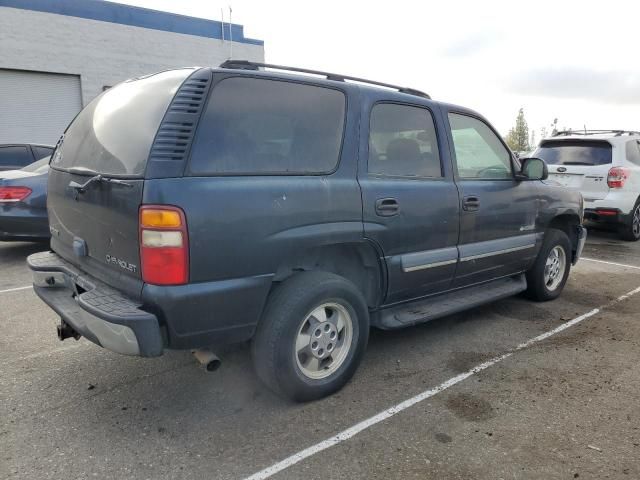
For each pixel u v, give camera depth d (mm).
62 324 3309
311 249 3215
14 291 5531
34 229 6672
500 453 2715
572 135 9461
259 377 3115
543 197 4926
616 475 2551
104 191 2770
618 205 8578
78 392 3314
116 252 2773
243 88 2879
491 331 4500
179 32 17531
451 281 4117
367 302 3639
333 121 3270
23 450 2682
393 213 3471
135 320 2482
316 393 3182
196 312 2627
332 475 2518
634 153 9055
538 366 3799
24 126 15453
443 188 3875
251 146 2850
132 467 2557
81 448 2709
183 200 2529
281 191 2883
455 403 3232
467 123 4301
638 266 7211
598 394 3377
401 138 3695
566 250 5434
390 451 2717
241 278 2762
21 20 14742
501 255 4469
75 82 16031
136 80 3289
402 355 3957
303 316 3010
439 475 2529
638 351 4098
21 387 3369
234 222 2684
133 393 3309
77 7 15555
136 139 2717
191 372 3605
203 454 2670
